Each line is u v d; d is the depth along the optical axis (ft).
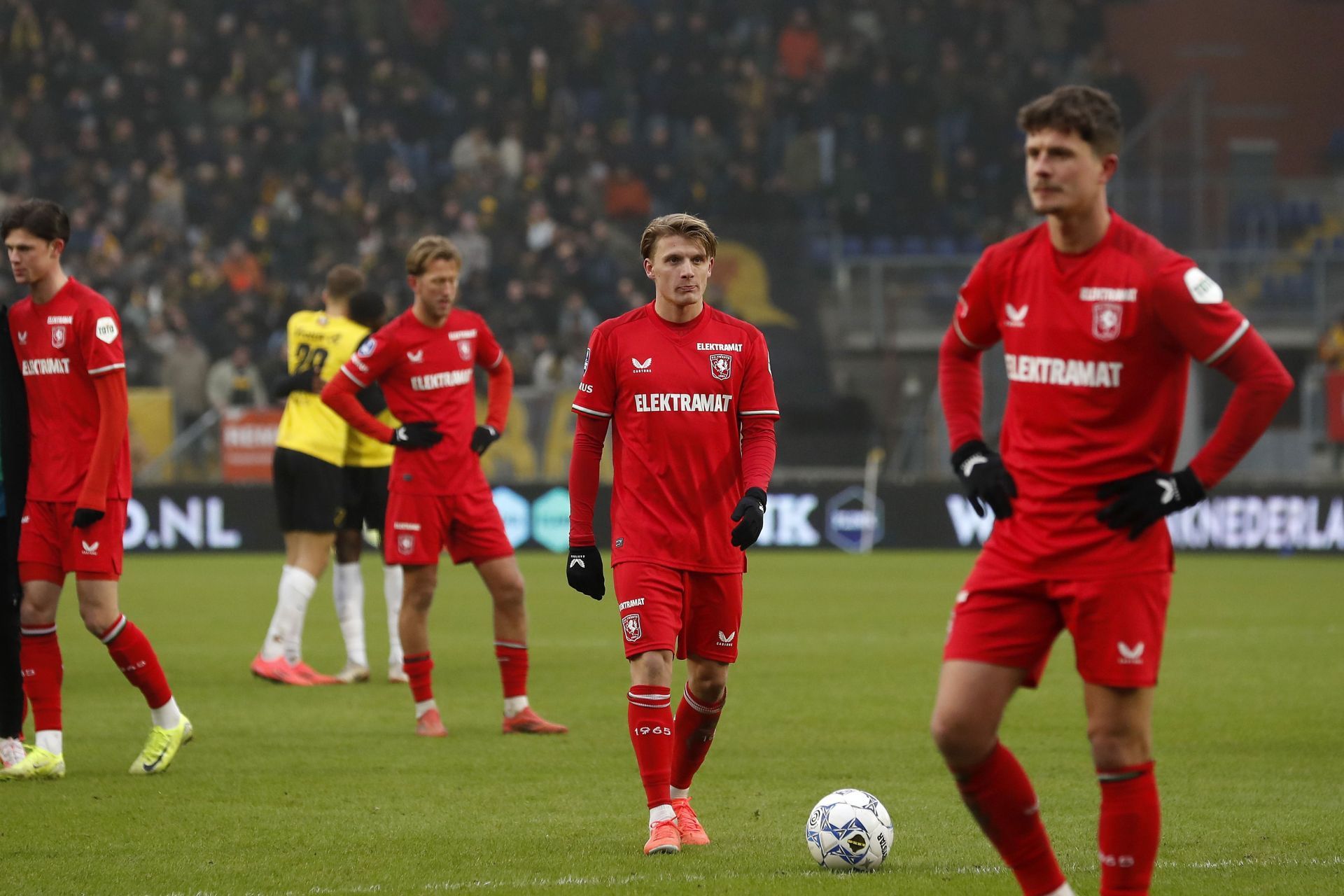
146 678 76.84
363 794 72.69
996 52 356.38
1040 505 47.09
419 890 54.60
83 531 74.74
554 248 304.30
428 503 89.40
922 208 329.72
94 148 307.78
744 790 73.82
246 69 320.70
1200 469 45.96
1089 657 46.52
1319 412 267.80
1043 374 47.26
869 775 77.61
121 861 59.31
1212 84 370.94
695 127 330.13
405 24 337.72
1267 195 313.94
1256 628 145.89
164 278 283.59
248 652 130.31
